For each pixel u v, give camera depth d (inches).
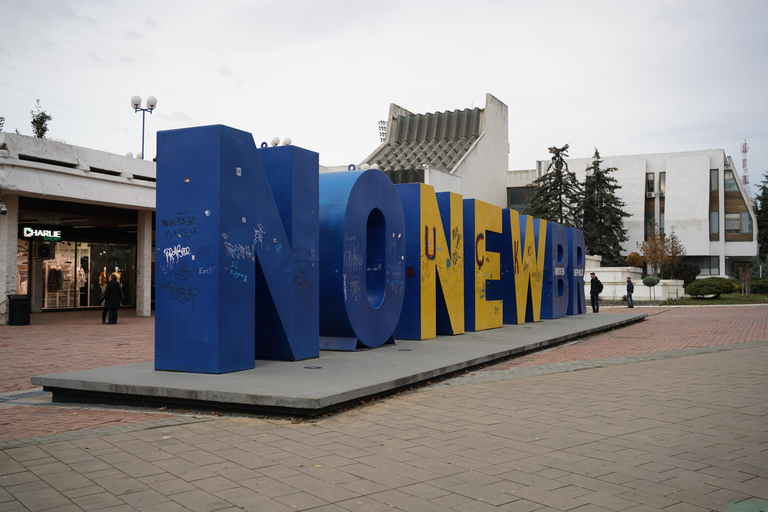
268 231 379.6
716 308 1214.9
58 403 307.0
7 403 306.2
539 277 810.2
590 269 1514.5
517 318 736.3
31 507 158.7
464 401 306.0
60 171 732.7
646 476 189.0
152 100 905.5
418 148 1804.9
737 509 161.9
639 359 469.4
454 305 603.2
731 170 2068.2
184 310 342.0
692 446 223.5
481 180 1745.8
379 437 234.7
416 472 190.9
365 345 474.9
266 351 401.4
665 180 2084.2
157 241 351.9
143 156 906.1
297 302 402.9
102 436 233.3
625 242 2087.8
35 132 1401.3
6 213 721.6
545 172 1971.0
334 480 182.5
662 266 1760.6
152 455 207.6
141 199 854.5
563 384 356.8
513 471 192.5
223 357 337.1
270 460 202.8
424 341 540.7
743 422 261.1
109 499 165.0
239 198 353.4
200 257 339.9
